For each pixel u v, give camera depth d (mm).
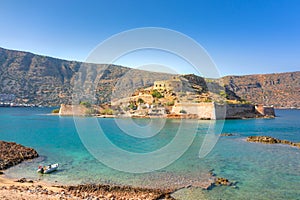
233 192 15570
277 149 30297
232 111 85000
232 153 27422
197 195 14945
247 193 15461
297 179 18234
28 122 63750
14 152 24328
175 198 14453
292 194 15453
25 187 15461
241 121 75625
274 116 101500
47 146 29797
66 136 38500
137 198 14148
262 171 20203
